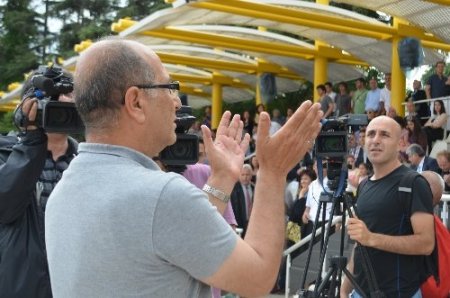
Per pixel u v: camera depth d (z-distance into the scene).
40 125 3.25
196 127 20.88
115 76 2.10
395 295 4.46
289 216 10.44
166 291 1.98
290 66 18.97
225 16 14.00
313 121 2.16
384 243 4.30
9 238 3.48
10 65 41.03
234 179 2.45
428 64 17.56
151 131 2.15
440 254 4.49
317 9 14.02
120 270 1.96
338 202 4.88
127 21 15.38
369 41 15.83
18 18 42.75
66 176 2.16
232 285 2.00
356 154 11.84
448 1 12.17
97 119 2.13
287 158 2.17
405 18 13.98
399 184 4.49
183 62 18.91
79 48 16.78
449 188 9.49
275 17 13.75
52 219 2.17
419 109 14.88
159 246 1.95
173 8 12.74
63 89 3.17
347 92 15.58
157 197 1.96
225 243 1.99
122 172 2.05
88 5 42.81
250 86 22.34
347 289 4.98
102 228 1.99
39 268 3.46
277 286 9.86
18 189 3.25
